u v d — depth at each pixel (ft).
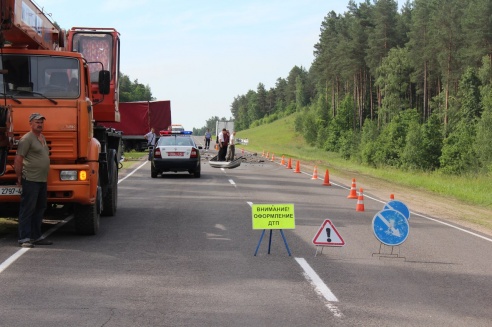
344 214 56.29
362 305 24.66
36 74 37.52
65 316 22.20
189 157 95.04
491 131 207.00
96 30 53.01
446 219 58.75
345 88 397.39
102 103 51.39
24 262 31.78
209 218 50.62
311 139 438.81
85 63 39.60
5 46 37.63
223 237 41.04
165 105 178.60
